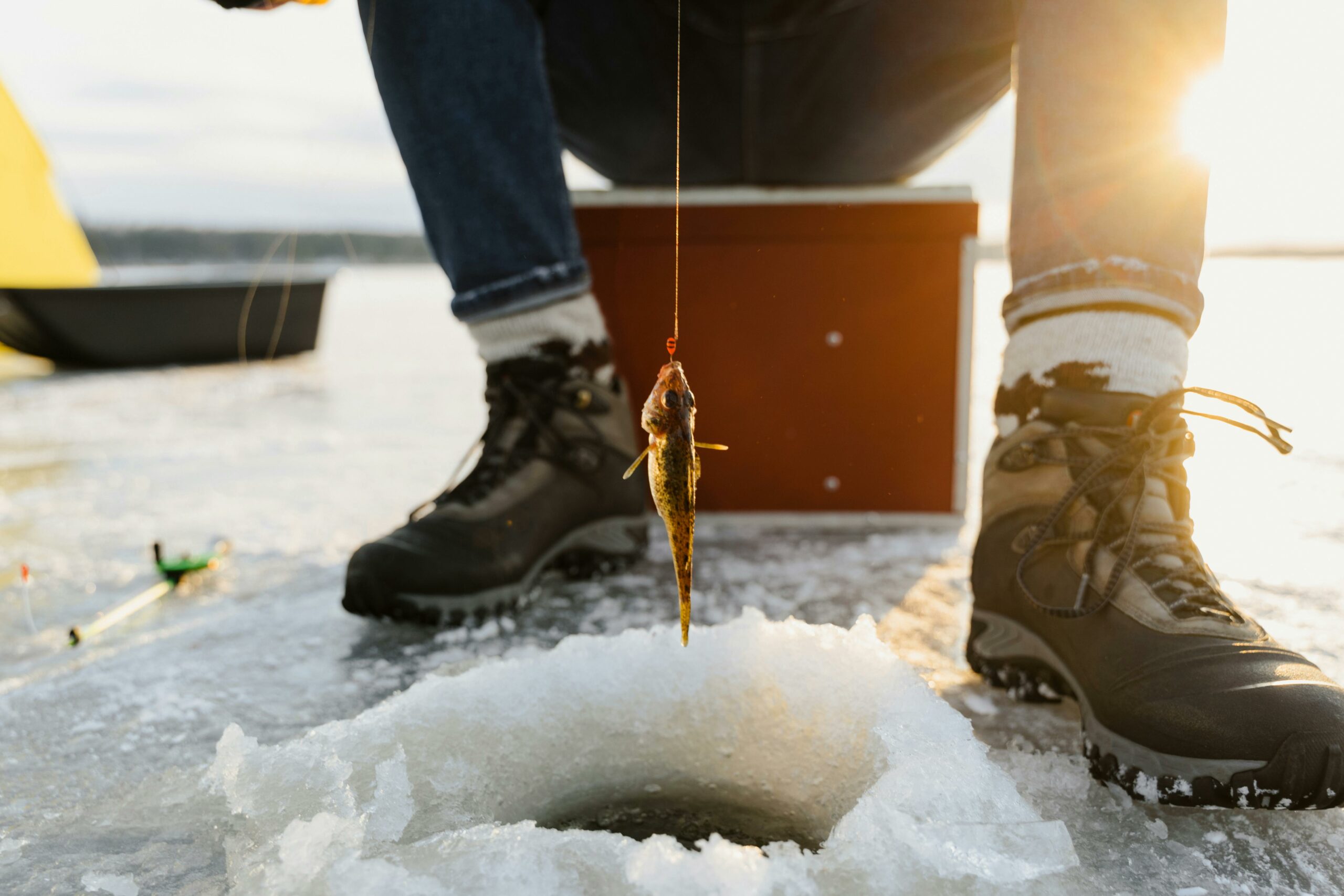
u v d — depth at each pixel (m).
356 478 1.45
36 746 0.61
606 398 0.91
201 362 3.15
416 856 0.41
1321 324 3.60
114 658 0.76
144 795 0.55
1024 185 0.68
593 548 0.92
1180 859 0.48
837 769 0.53
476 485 0.84
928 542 1.05
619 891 0.38
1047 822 0.43
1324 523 1.08
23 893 0.47
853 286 1.08
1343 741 0.47
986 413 1.99
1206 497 1.23
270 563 1.02
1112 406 0.63
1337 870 0.47
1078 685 0.58
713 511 1.12
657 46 0.97
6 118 2.93
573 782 0.56
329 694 0.68
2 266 2.92
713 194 1.07
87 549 1.08
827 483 1.11
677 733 0.57
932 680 0.69
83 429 1.96
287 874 0.41
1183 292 0.64
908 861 0.41
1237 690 0.50
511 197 0.82
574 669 0.57
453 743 0.52
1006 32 0.89
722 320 1.09
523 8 0.82
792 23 0.94
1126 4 0.62
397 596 0.77
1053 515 0.62
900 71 0.95
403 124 0.81
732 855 0.39
